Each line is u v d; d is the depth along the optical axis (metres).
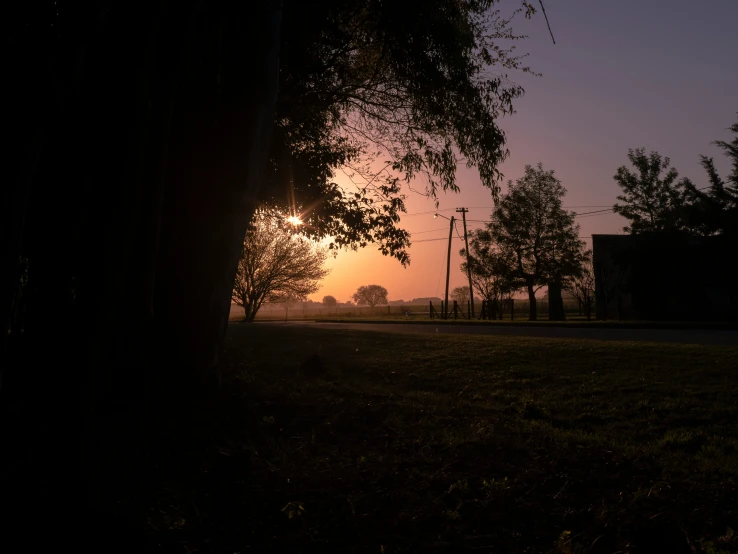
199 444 6.62
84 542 3.93
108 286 4.30
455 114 12.98
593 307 52.16
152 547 4.03
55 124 3.96
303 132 15.04
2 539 3.86
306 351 17.23
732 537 3.98
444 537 4.27
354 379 12.55
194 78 8.83
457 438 7.11
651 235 36.09
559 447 6.70
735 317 34.53
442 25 11.53
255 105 8.73
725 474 5.51
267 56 8.83
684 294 35.81
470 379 12.12
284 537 4.36
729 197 32.62
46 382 4.33
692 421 8.23
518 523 4.48
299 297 41.75
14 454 4.69
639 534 4.04
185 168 8.70
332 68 13.62
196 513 4.75
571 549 3.86
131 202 4.44
